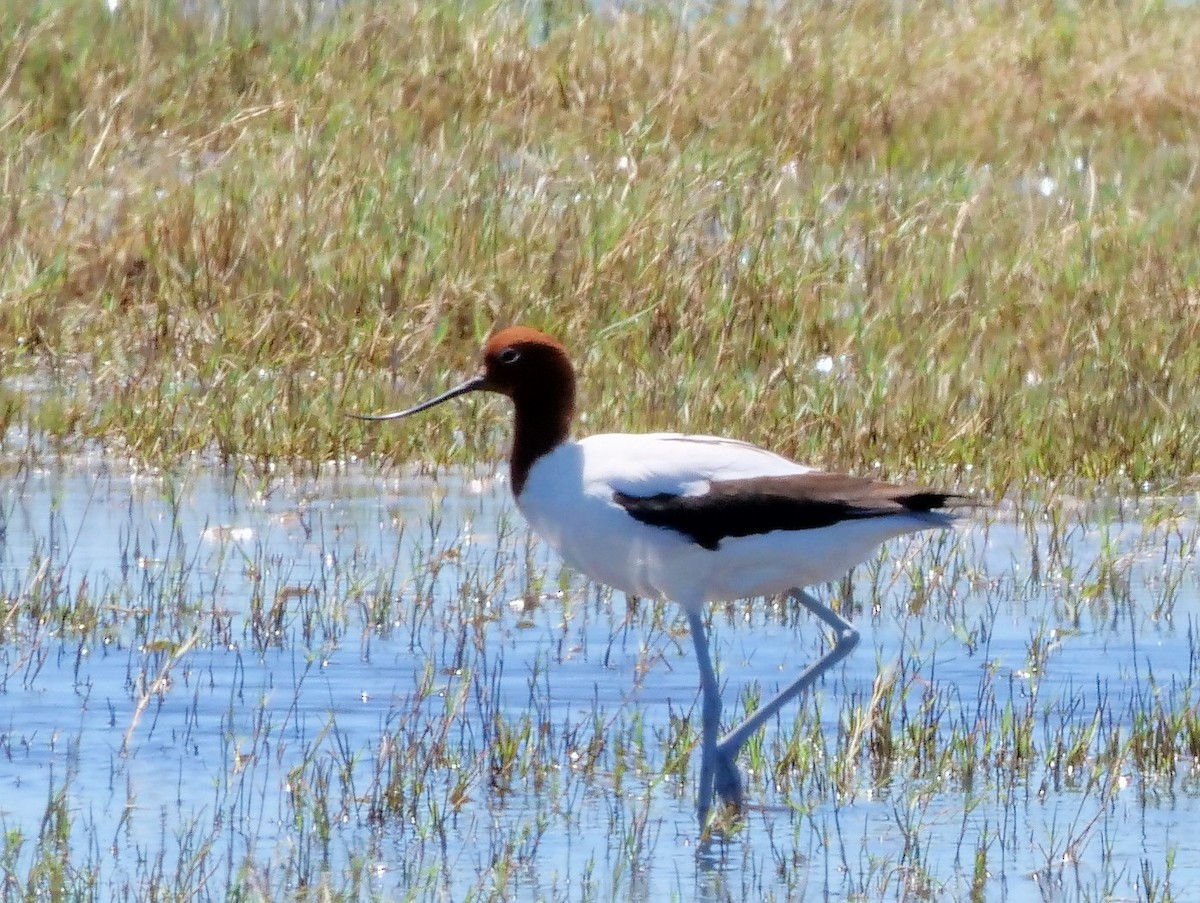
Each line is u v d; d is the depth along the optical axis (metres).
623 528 8.88
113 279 15.98
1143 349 15.16
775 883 7.52
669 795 8.55
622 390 14.20
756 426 13.65
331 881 7.46
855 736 8.66
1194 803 8.38
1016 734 8.82
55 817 7.95
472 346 15.01
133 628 10.39
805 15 23.47
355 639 10.38
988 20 24.42
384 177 17.38
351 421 13.84
